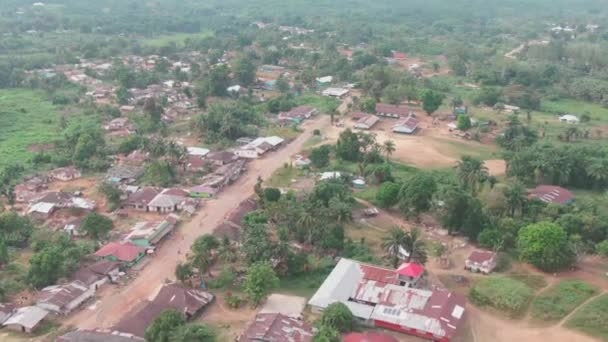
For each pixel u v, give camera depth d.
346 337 115.06
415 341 120.38
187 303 127.25
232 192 199.00
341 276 137.88
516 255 156.62
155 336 112.88
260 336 114.06
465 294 138.12
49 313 127.25
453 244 162.88
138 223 171.75
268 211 166.88
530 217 171.62
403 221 177.88
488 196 181.75
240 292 137.25
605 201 194.88
